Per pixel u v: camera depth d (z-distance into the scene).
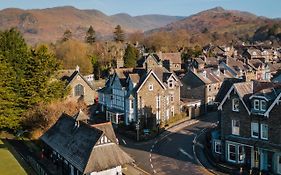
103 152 38.91
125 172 44.94
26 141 57.44
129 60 124.12
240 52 172.00
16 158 47.19
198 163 48.00
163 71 74.88
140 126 65.62
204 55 135.62
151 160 49.75
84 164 37.53
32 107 61.44
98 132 39.81
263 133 43.53
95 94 95.31
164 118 70.19
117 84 71.38
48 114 58.53
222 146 47.88
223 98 47.88
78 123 45.12
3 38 71.81
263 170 43.25
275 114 41.75
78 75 80.69
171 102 72.50
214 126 66.19
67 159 41.31
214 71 89.00
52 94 63.84
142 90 65.94
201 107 78.25
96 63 132.12
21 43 74.12
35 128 59.53
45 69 62.62
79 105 66.81
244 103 44.62
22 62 63.34
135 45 172.75
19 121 60.44
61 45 143.62
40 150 52.97
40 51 64.50
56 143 46.56
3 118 58.88
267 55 157.75
